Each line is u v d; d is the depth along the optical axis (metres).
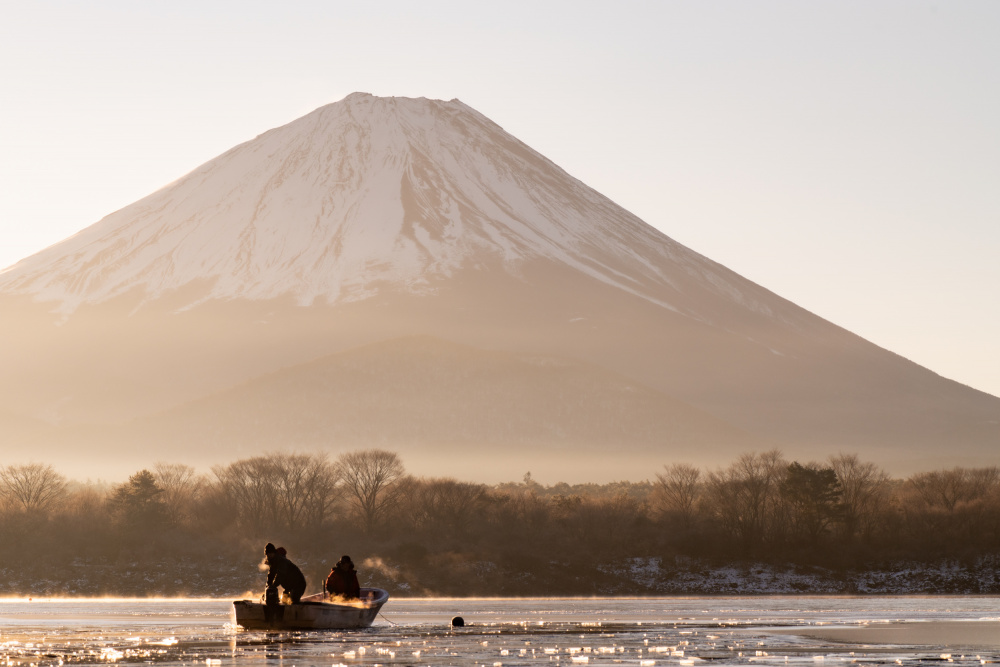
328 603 100.31
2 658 75.56
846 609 148.00
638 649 82.31
